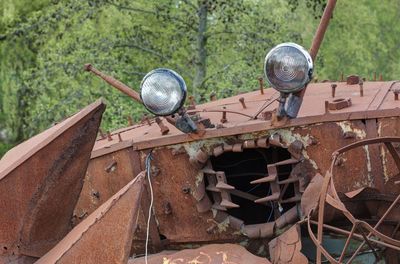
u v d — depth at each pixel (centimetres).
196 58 1344
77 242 366
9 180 421
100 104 430
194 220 491
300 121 459
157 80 440
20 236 426
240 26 1311
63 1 1402
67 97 1377
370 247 432
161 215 497
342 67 1836
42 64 1451
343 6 1805
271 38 1307
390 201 443
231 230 483
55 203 433
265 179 458
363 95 510
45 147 424
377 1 2142
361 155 454
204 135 474
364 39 1917
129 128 594
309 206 439
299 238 426
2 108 2066
